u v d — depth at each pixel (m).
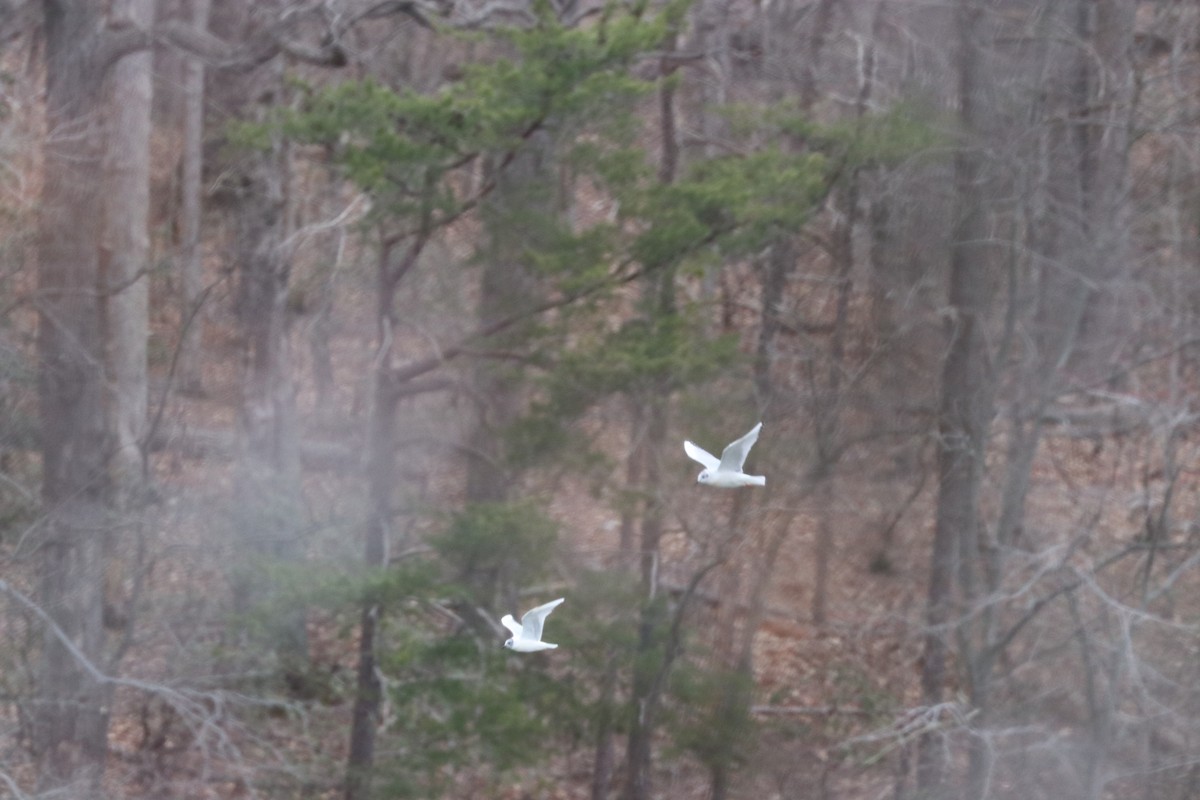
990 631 22.86
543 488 23.12
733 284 30.00
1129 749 21.77
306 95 21.42
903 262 25.27
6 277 23.89
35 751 21.17
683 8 21.48
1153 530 22.58
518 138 21.17
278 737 23.11
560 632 22.28
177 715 22.23
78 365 23.05
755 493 24.33
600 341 22.27
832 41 28.36
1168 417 22.25
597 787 24.39
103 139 25.08
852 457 25.03
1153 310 24.22
